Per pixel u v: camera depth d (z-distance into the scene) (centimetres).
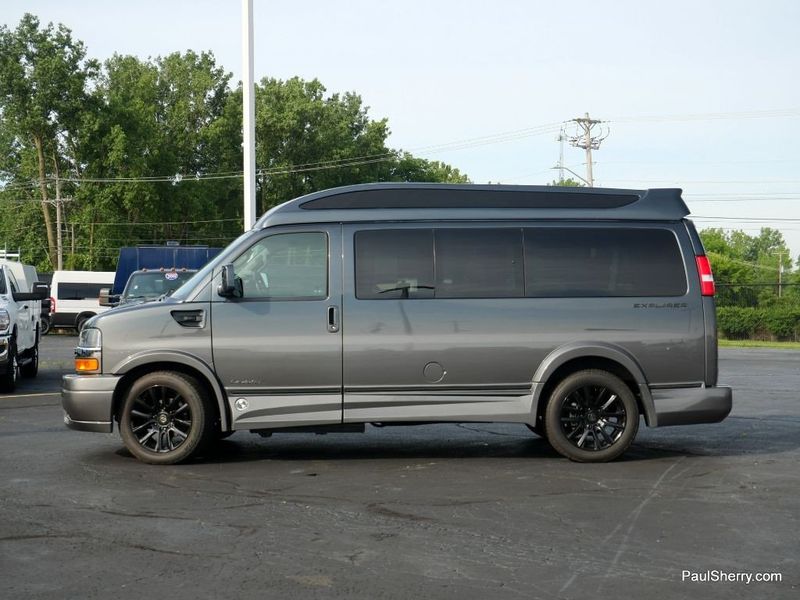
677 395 855
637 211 872
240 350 831
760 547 578
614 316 852
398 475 797
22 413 1209
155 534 607
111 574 525
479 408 844
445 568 535
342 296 840
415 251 850
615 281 859
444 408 841
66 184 6988
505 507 680
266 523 634
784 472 809
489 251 854
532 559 552
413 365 838
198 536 602
